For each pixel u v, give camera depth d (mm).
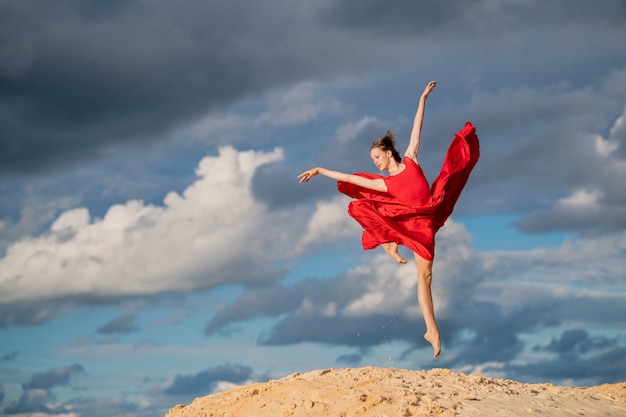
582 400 12047
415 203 11297
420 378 12586
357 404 10719
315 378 12742
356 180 11500
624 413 11484
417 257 11305
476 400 11203
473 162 11742
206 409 12227
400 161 11586
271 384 12836
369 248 11953
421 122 11617
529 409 10812
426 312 11188
